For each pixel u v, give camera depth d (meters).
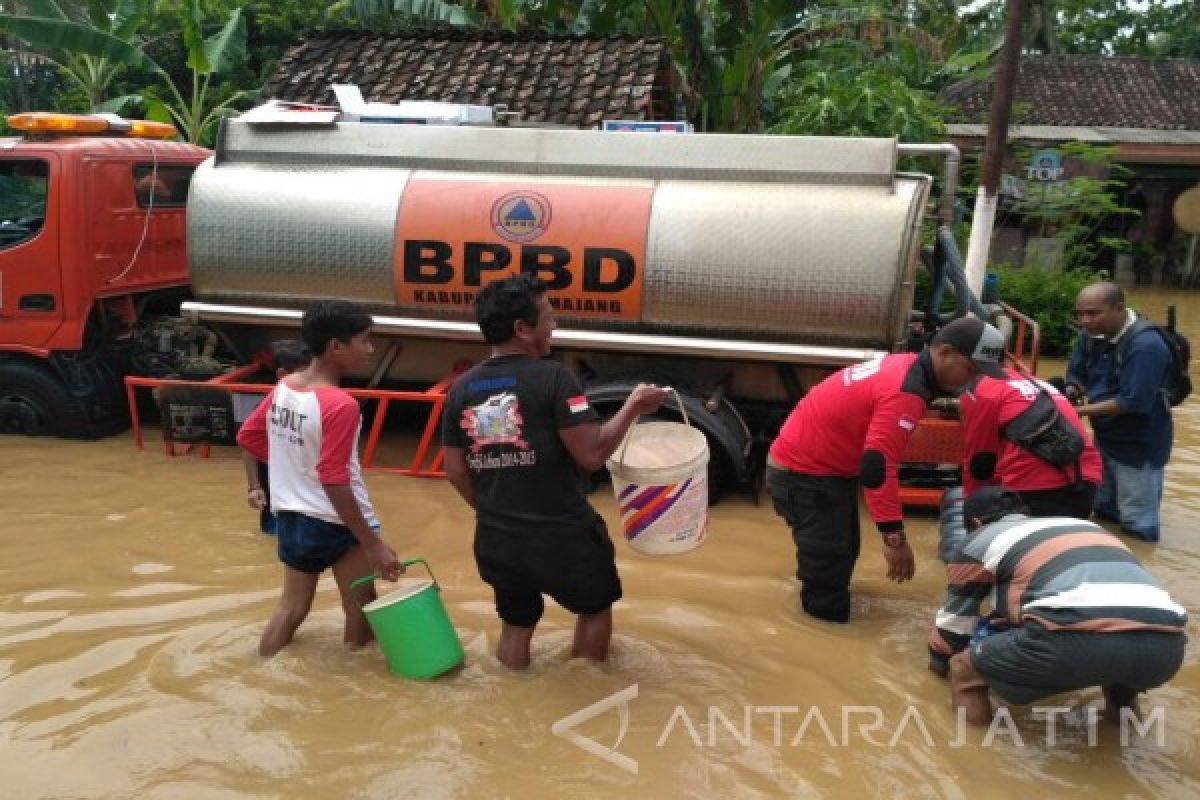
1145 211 19.59
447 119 6.48
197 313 6.29
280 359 4.20
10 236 6.56
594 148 5.83
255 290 6.20
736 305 5.55
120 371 6.96
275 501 3.78
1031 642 3.19
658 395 3.44
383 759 3.21
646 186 5.70
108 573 4.77
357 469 3.81
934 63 14.69
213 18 18.58
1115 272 19.88
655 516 3.70
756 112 11.87
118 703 3.52
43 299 6.56
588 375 6.11
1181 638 3.14
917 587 4.81
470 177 5.93
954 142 16.56
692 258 5.54
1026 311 11.14
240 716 3.44
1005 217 15.18
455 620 4.30
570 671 3.79
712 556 5.15
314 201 6.00
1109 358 5.36
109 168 6.69
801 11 11.28
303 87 10.99
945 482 5.57
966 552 3.59
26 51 18.55
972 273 7.71
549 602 4.57
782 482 4.30
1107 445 5.47
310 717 3.44
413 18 16.02
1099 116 18.89
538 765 3.21
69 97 18.19
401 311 6.05
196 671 3.75
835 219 5.40
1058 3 22.56
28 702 3.54
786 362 5.58
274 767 3.16
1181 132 18.41
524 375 3.41
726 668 3.93
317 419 3.54
